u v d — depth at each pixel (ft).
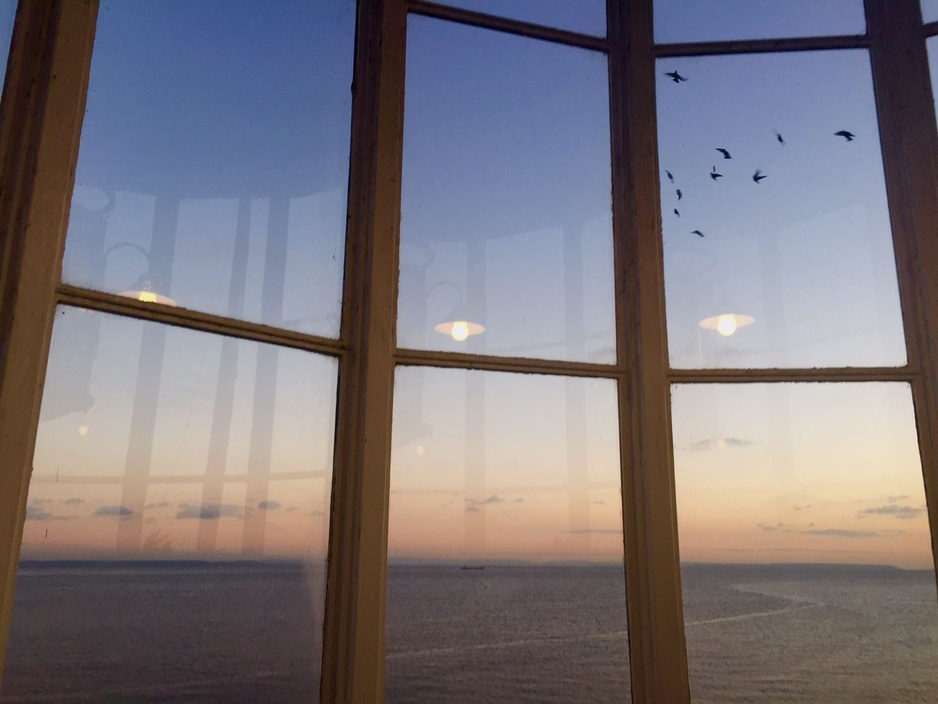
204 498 4.57
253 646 4.57
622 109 6.26
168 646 4.32
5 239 3.99
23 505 3.87
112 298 4.33
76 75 4.32
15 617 3.85
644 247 5.83
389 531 5.02
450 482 5.24
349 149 5.65
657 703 5.02
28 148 4.12
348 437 5.07
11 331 3.88
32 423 3.91
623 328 5.79
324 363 5.17
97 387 4.25
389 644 4.85
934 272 5.57
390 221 5.43
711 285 5.86
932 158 5.80
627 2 6.46
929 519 5.28
